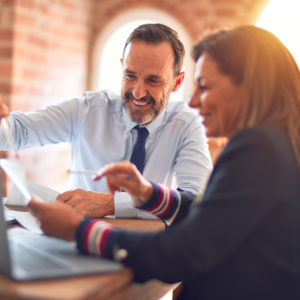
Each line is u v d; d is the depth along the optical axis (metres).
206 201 0.93
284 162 0.92
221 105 1.08
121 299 0.88
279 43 1.09
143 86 1.84
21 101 3.19
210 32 1.15
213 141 1.63
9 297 0.77
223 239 0.89
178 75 2.00
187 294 1.12
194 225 0.91
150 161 1.99
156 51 1.82
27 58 3.22
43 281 0.83
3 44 3.06
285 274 0.89
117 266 0.91
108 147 2.01
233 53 1.06
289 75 1.07
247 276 0.91
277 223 0.90
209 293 0.94
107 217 1.60
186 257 0.89
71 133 2.05
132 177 1.25
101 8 4.00
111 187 1.27
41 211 1.03
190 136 2.01
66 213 1.01
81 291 0.79
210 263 0.89
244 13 3.62
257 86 1.04
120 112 2.04
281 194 0.90
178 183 1.93
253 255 0.91
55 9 3.48
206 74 1.08
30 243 1.04
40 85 3.42
